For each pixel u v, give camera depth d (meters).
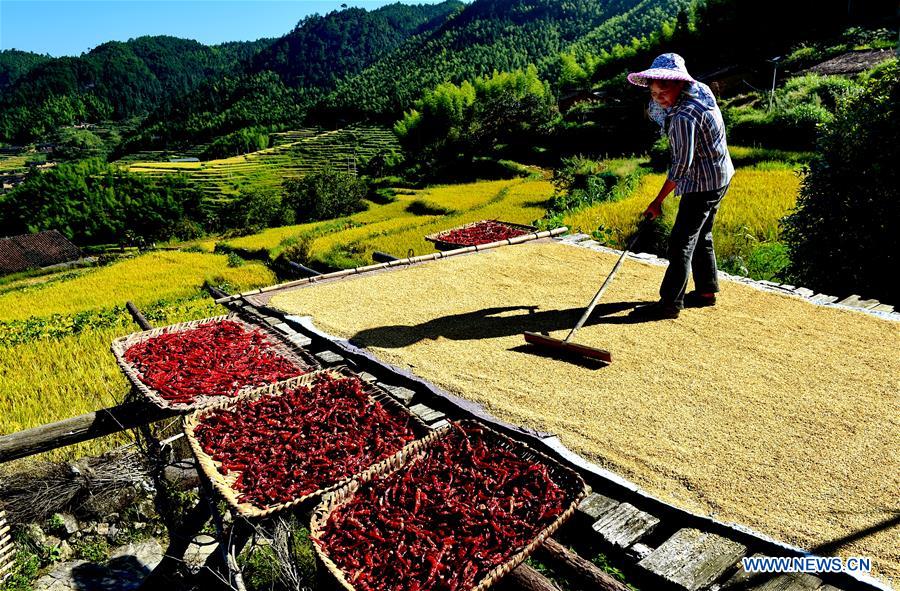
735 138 29.27
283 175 98.81
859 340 4.52
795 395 3.78
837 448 3.23
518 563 2.49
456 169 54.44
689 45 63.50
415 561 2.56
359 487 2.99
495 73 92.00
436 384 4.14
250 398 3.87
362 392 3.85
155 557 6.63
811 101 30.09
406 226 30.95
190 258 32.47
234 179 97.62
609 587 2.53
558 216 17.39
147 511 6.98
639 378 4.09
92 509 6.80
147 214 77.81
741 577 2.55
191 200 81.38
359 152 111.50
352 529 2.74
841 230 8.80
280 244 32.19
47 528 6.70
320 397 3.88
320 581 2.61
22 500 6.63
